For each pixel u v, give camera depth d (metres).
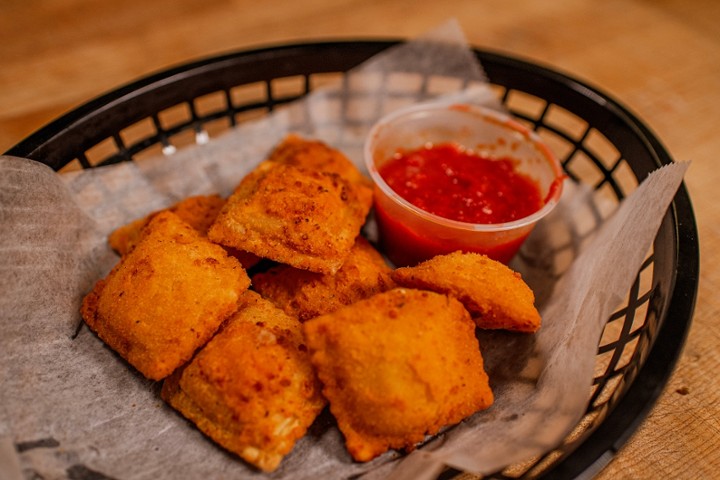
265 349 0.17
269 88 0.24
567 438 0.17
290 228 0.19
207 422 0.17
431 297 0.17
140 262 0.18
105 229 0.21
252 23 0.32
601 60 0.31
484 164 0.24
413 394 0.16
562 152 0.26
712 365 0.19
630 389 0.15
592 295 0.19
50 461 0.15
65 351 0.18
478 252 0.21
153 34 0.30
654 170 0.20
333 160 0.23
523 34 0.32
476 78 0.25
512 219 0.22
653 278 0.18
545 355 0.19
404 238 0.22
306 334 0.17
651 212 0.19
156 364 0.17
